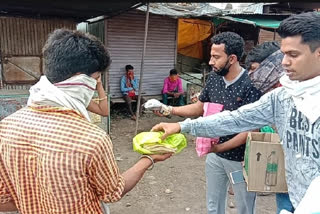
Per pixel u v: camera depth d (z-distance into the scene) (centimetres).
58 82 126
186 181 439
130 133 664
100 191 126
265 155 168
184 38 982
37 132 120
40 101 124
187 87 862
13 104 482
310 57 121
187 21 936
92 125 124
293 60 123
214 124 167
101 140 119
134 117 764
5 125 129
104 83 795
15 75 616
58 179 115
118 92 820
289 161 142
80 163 114
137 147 149
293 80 129
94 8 532
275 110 152
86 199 120
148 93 864
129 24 811
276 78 210
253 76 222
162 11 789
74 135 117
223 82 235
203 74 940
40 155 117
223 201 266
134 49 830
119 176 131
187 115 250
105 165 120
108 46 793
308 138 128
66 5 499
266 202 373
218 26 998
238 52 222
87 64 125
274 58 216
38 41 620
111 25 788
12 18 590
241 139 219
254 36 1002
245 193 238
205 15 798
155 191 406
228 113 169
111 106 836
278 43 237
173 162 507
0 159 130
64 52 122
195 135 171
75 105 125
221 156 243
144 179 438
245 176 187
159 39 862
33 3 485
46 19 615
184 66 1042
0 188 135
